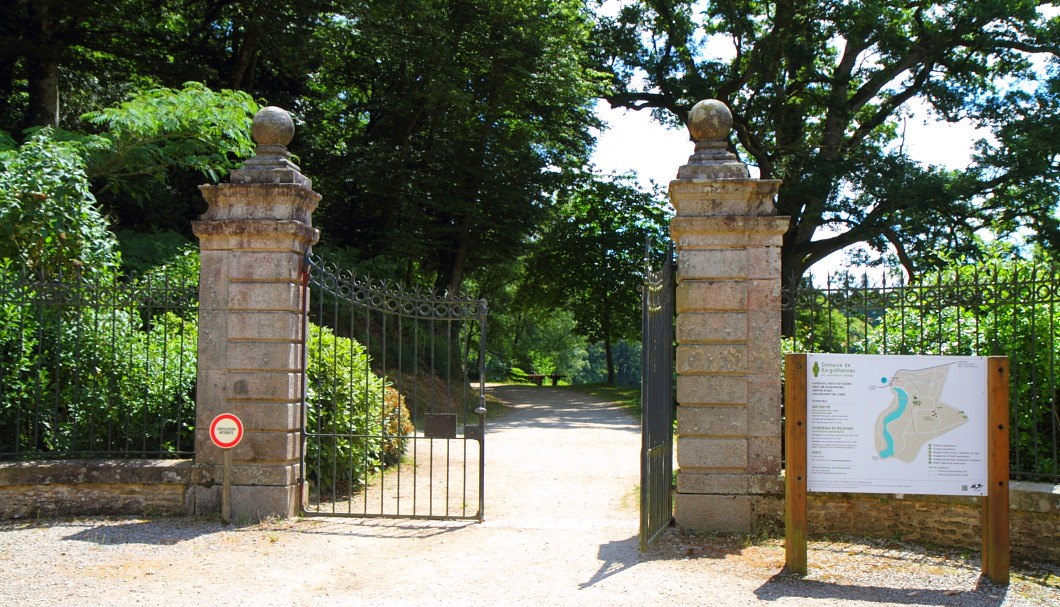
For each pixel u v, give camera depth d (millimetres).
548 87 23172
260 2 17953
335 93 25781
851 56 24906
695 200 7148
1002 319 7336
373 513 7859
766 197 7074
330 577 5730
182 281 7773
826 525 6914
